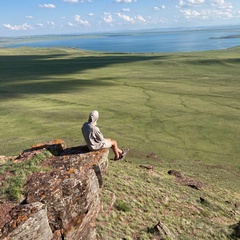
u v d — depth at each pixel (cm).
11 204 1210
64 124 6769
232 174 4294
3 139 5431
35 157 1617
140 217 1927
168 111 8556
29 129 6388
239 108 9081
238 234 2092
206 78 15225
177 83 13912
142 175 2853
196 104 9606
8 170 1492
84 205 1401
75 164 1564
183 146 5744
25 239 1077
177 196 2514
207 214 2334
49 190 1301
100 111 8331
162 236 1766
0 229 1041
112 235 1616
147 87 12938
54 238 1216
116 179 2416
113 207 1906
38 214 1139
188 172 3975
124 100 10038
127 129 6681
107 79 15388
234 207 2728
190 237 1894
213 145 5884
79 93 11312
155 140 5956
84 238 1409
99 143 1714
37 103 9250
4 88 12112
